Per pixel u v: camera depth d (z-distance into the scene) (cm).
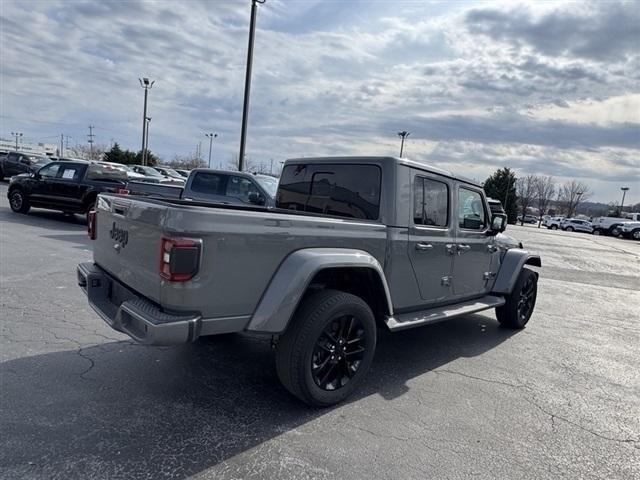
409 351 494
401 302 416
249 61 1524
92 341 436
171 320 267
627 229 4228
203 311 277
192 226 267
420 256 425
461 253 488
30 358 388
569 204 10525
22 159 2758
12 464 248
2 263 732
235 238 283
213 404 335
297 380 318
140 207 302
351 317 346
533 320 683
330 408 343
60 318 493
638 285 1156
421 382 408
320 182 452
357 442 297
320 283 365
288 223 312
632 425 351
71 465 251
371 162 408
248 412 327
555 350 534
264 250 299
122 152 5109
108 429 290
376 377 412
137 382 360
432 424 330
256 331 296
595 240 3453
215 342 462
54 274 684
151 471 251
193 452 273
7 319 477
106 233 368
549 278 1164
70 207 1316
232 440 289
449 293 483
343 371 352
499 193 7000
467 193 502
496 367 461
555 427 339
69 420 297
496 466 282
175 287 266
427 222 437
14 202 1412
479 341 550
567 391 411
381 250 383
